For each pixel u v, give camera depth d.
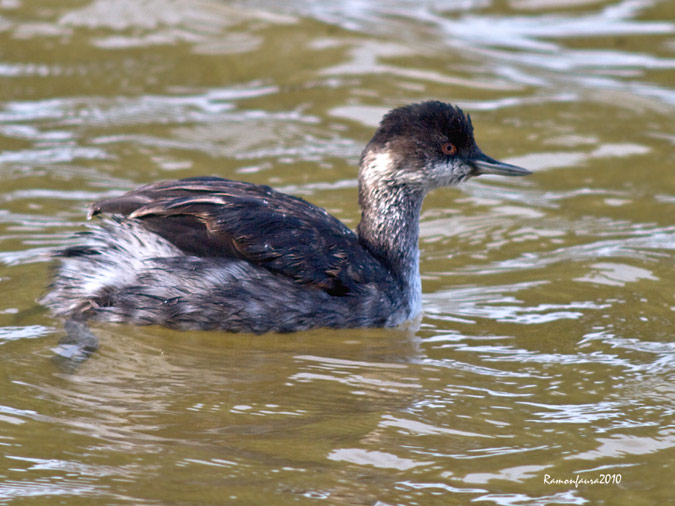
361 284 11.83
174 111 18.92
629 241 14.64
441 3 25.02
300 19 22.73
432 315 12.43
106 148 17.28
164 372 10.65
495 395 10.34
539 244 14.59
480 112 19.09
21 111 18.58
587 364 11.06
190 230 11.37
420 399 10.21
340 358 11.17
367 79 20.28
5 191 15.43
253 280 11.38
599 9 24.98
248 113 18.97
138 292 11.32
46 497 8.18
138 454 8.92
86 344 11.14
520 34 23.38
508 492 8.55
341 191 16.00
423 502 8.34
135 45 21.23
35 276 12.75
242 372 10.73
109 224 11.55
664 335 11.79
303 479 8.61
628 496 8.52
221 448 9.10
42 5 22.41
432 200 16.19
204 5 22.69
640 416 9.90
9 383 10.17
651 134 18.55
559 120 18.95
